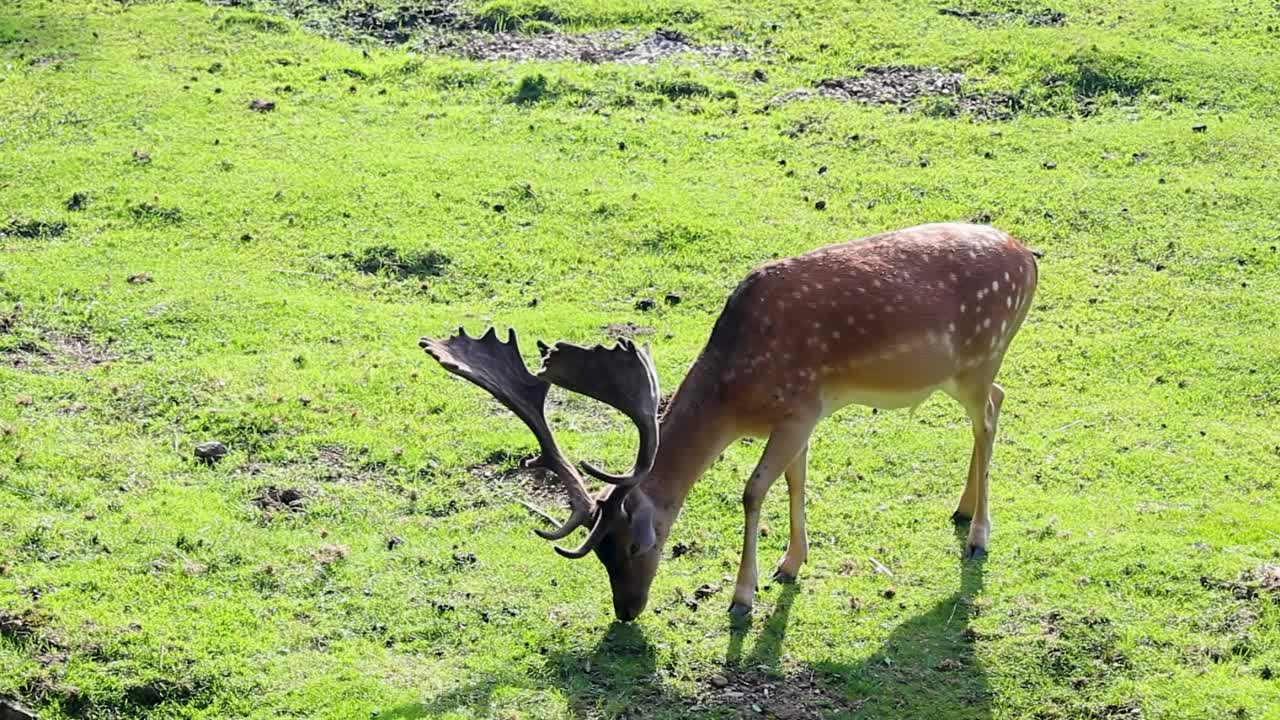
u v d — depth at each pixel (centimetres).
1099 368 1580
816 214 1953
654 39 2541
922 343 1155
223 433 1409
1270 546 1234
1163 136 2177
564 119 2231
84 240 1838
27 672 1065
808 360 1135
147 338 1599
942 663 1098
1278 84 2328
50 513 1263
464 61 2450
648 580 1116
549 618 1148
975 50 2456
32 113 2197
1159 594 1171
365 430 1420
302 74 2383
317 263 1798
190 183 1988
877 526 1281
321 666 1091
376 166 2053
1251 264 1823
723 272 1803
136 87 2292
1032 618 1148
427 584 1191
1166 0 2666
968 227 1239
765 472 1141
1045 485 1349
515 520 1285
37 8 2623
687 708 1053
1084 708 1052
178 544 1227
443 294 1742
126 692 1059
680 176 2059
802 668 1096
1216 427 1450
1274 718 1030
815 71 2419
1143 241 1886
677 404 1144
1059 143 2167
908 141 2177
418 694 1061
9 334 1588
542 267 1806
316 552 1223
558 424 1455
